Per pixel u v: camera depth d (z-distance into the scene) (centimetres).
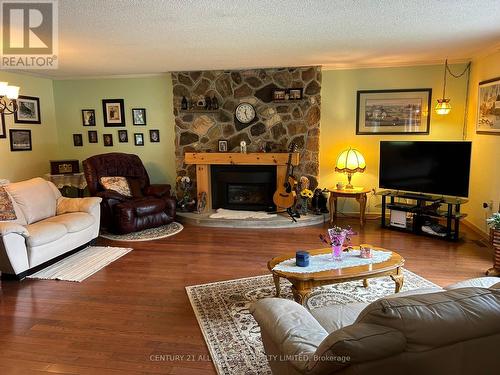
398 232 518
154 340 261
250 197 627
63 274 381
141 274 381
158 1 275
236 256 431
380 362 118
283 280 357
